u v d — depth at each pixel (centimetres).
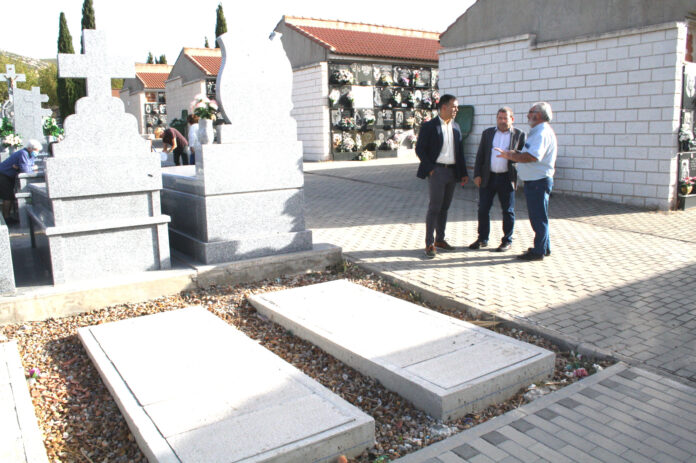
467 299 542
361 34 2462
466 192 1303
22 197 947
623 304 527
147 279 559
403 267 660
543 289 575
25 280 559
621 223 938
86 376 408
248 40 611
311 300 536
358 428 307
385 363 386
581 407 345
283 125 643
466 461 293
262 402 335
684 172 1055
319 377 403
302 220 671
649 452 297
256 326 503
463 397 345
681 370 393
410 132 2370
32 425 321
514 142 712
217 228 614
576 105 1172
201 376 371
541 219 681
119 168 552
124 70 546
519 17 1264
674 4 1001
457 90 1437
